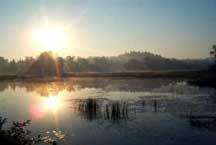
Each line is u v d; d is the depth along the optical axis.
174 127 26.00
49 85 88.06
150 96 50.06
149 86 72.25
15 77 134.25
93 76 138.62
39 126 27.66
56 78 133.50
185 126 26.25
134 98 47.66
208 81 75.25
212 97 46.22
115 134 24.16
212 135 22.97
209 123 27.17
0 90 72.94
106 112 34.75
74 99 49.47
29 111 37.22
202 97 46.59
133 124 27.80
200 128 25.31
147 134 23.78
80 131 25.52
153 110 35.12
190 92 54.84
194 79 89.50
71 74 148.62
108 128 26.55
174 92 55.69
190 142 21.14
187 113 32.47
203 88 62.81
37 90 71.31
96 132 25.08
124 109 35.62
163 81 92.50
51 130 25.95
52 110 37.75
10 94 62.38
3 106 42.41
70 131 25.58
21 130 13.16
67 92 63.50
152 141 21.62
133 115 32.38
